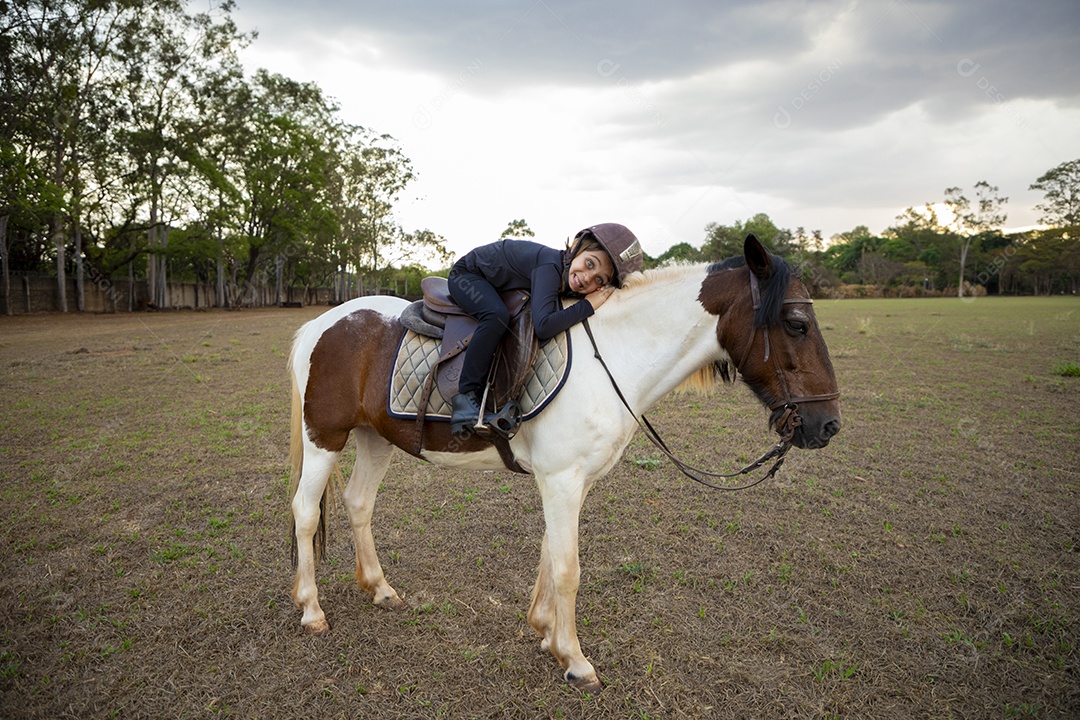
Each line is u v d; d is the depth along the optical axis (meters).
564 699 2.92
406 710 2.83
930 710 2.81
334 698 2.90
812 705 2.84
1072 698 2.89
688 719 2.77
